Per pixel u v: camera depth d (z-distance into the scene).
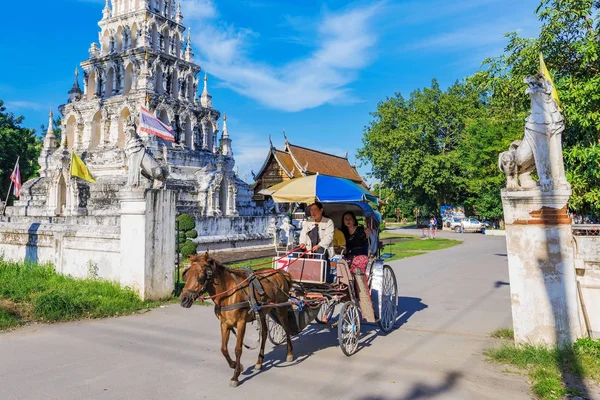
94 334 8.54
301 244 8.48
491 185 46.25
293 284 7.86
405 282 15.45
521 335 7.13
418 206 70.75
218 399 5.55
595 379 5.96
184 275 6.20
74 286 11.81
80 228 13.59
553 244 6.95
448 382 6.15
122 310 10.38
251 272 6.77
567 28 14.04
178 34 41.44
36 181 38.56
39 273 13.54
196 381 6.15
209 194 31.45
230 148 44.31
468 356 7.30
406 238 41.38
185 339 8.27
